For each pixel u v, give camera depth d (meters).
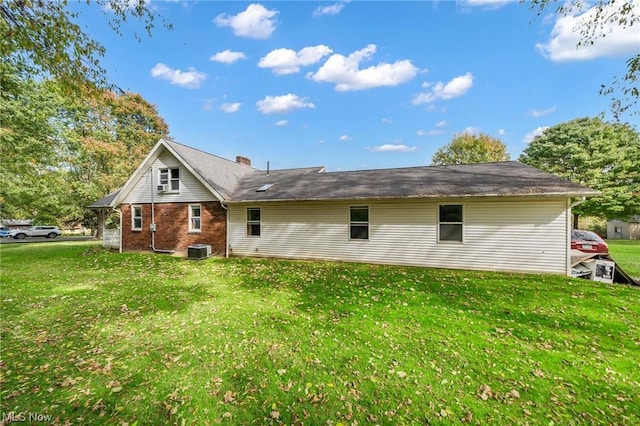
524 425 2.87
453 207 9.99
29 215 24.02
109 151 22.56
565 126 23.39
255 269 10.13
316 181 13.59
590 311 5.90
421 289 7.41
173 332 5.01
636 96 6.32
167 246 14.29
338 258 11.59
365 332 4.99
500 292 7.11
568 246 8.67
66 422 2.90
